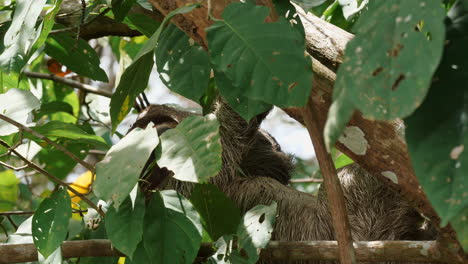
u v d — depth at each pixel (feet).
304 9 17.40
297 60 12.08
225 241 18.37
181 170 15.31
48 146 23.26
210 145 15.49
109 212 16.89
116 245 16.46
